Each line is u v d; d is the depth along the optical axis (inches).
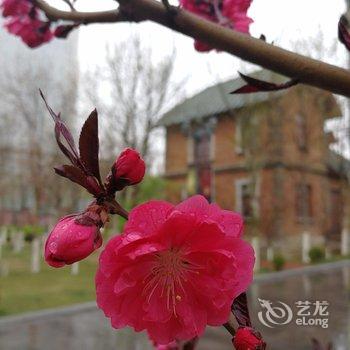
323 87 42.4
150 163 839.1
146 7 47.3
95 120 34.7
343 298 458.3
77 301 454.6
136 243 32.0
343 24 44.7
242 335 33.1
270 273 654.5
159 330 35.2
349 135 769.6
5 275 584.1
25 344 335.0
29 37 64.2
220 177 944.3
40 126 879.1
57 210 871.7
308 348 293.4
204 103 971.9
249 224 813.9
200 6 60.3
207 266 33.7
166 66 775.7
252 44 43.8
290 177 845.8
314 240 888.9
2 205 1176.8
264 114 763.4
